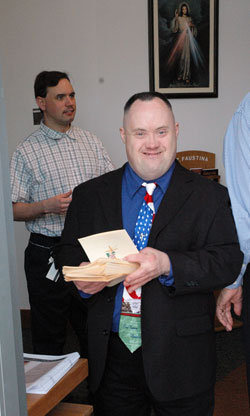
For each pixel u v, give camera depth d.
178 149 4.09
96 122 4.01
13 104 3.99
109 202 1.66
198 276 1.48
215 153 4.10
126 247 1.47
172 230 1.56
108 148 4.03
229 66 4.02
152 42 3.89
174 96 3.98
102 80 3.96
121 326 1.59
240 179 1.63
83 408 1.41
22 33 3.92
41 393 1.23
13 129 4.01
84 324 2.77
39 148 2.74
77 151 2.81
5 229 0.98
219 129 4.07
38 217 2.70
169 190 1.59
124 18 3.90
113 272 1.36
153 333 1.51
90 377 1.65
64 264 1.70
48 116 2.77
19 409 1.04
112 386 1.65
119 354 1.61
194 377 1.54
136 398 1.66
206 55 3.96
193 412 1.57
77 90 3.98
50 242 2.71
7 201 0.99
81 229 1.70
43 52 3.93
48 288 2.73
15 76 3.96
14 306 1.02
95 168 2.85
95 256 1.43
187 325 1.53
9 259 0.99
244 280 1.72
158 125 1.51
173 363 1.52
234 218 1.64
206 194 1.60
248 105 1.63
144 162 1.54
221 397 2.77
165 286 1.52
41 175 2.72
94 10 3.89
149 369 1.50
